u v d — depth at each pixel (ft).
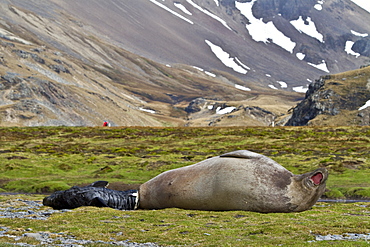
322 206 64.28
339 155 163.22
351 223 45.21
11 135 270.87
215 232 42.04
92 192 61.98
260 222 47.03
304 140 227.61
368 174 127.95
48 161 169.78
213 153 189.88
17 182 132.87
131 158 174.09
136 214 54.70
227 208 55.77
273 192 53.52
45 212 59.82
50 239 40.27
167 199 59.72
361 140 218.59
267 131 283.79
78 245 37.06
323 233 40.47
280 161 157.17
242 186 54.29
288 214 52.11
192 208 57.88
